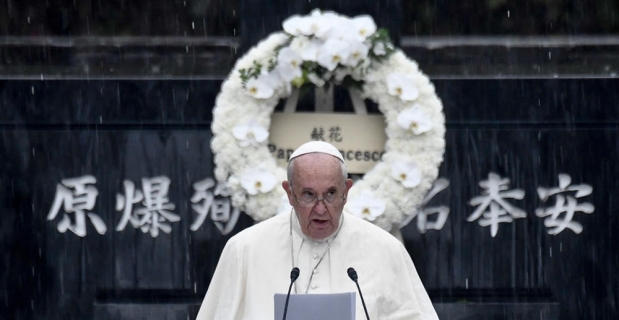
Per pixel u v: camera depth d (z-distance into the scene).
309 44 16.50
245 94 16.53
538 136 17.94
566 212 17.97
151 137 17.78
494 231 17.91
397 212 16.39
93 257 17.80
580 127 18.00
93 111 17.78
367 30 16.53
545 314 17.98
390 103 16.59
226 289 11.74
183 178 17.75
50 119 17.75
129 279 17.81
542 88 17.95
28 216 17.73
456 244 17.91
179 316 17.86
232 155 16.47
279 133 16.97
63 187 17.75
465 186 17.89
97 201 17.77
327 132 16.98
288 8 17.86
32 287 17.80
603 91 18.00
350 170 16.95
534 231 17.95
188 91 17.80
